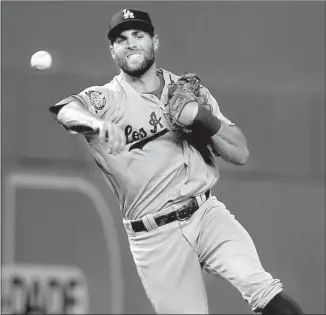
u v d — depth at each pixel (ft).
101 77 138.92
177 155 67.46
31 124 134.72
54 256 130.62
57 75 136.98
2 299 127.24
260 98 147.64
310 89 150.51
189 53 144.66
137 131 67.10
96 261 132.46
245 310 136.67
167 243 67.31
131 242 69.26
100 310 131.13
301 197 147.02
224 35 147.02
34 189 132.46
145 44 67.51
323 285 145.28
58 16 138.82
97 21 140.26
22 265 129.18
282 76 149.59
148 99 67.77
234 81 146.51
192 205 67.26
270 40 149.48
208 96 69.62
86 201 133.80
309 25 151.53
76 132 65.16
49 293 129.39
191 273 67.36
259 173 145.48
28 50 136.87
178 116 65.98
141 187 67.15
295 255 145.18
